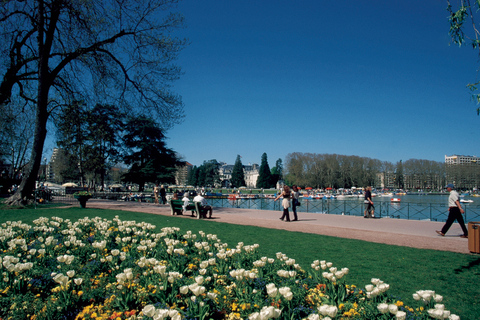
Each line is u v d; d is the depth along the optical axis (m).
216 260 5.25
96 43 19.72
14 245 5.52
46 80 19.17
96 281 4.06
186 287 3.36
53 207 19.16
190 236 6.46
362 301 3.66
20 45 19.80
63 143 26.50
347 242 9.66
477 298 5.13
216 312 3.39
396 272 6.44
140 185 54.53
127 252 5.81
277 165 160.88
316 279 4.25
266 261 4.85
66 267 4.41
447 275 6.28
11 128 30.81
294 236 10.70
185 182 169.25
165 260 5.26
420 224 15.44
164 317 2.76
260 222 15.30
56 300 3.52
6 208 17.58
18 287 3.80
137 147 53.53
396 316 2.99
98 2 18.77
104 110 24.97
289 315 3.10
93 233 7.59
